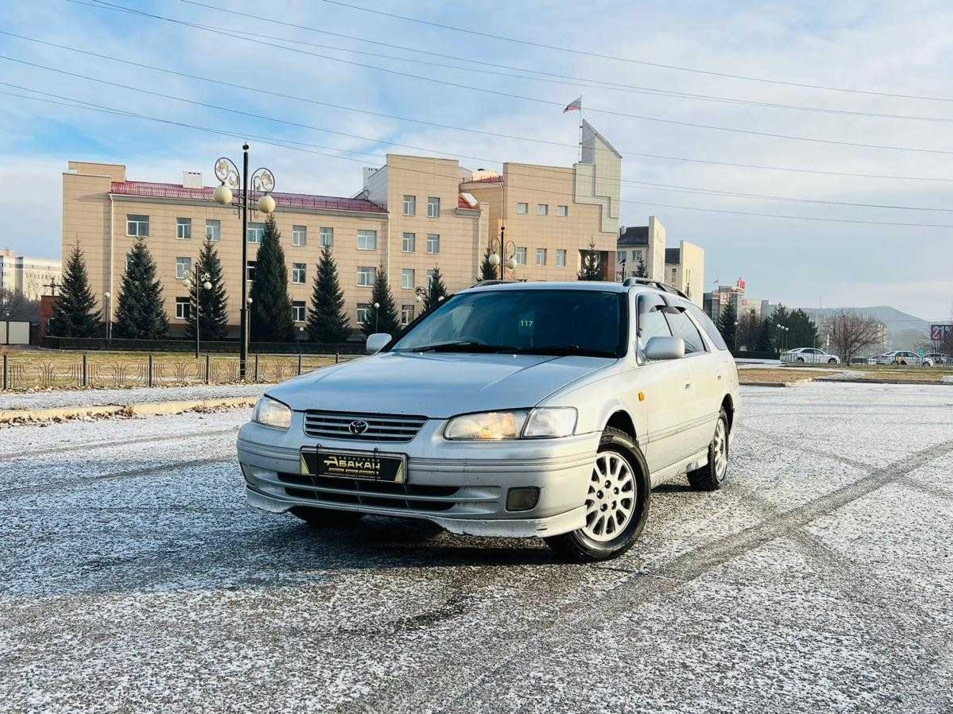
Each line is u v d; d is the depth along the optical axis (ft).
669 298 18.99
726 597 11.51
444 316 17.26
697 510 17.47
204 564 12.73
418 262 215.92
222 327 193.26
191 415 38.32
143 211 191.83
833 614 10.87
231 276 199.72
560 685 8.48
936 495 19.65
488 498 11.43
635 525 13.56
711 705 8.09
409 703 8.01
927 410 46.44
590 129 236.43
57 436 28.86
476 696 8.19
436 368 13.52
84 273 186.39
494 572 12.48
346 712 7.80
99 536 14.43
